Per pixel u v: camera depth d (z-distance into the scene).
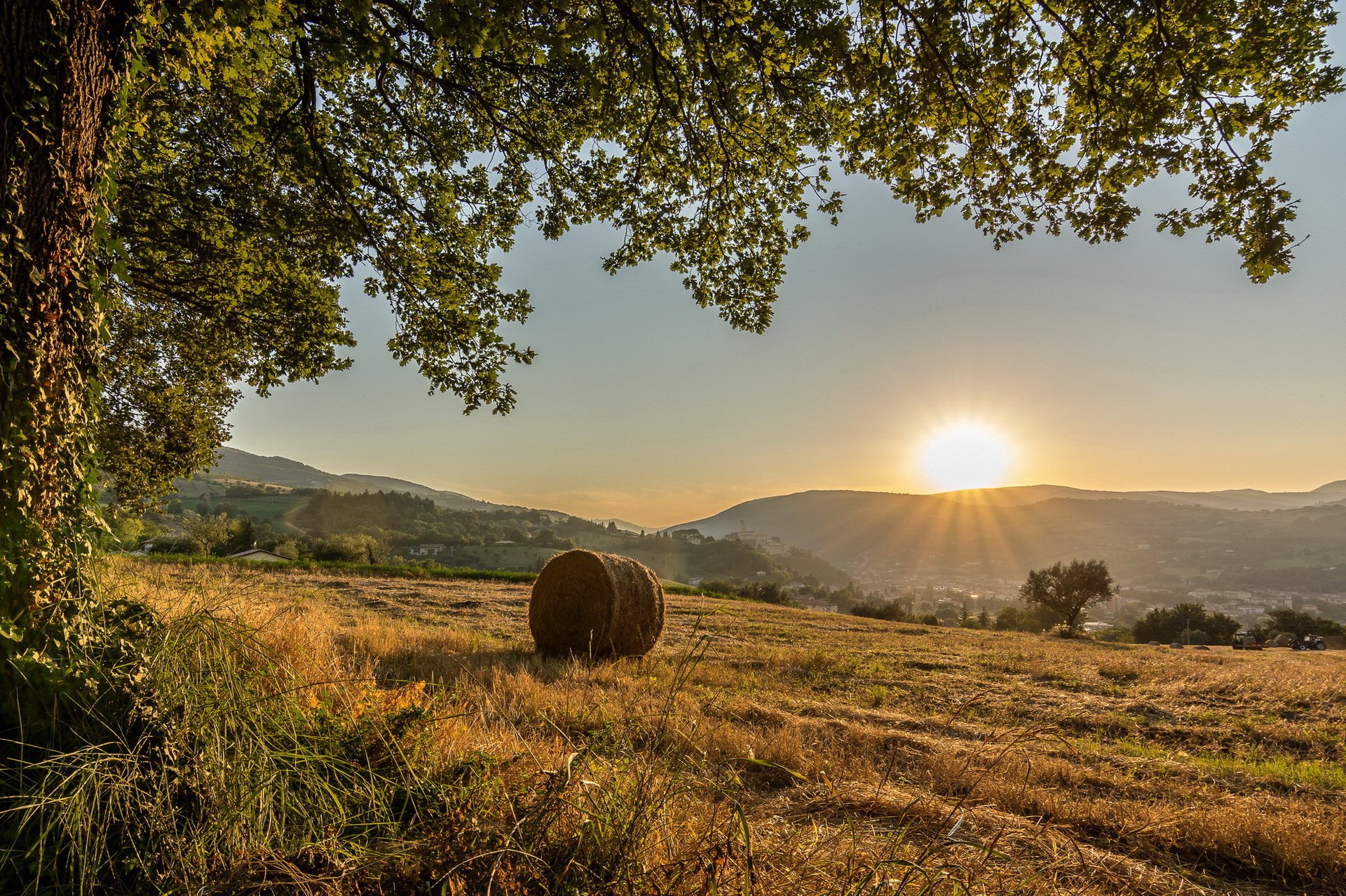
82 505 3.28
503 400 9.68
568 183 8.35
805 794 4.40
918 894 2.54
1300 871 4.02
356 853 2.58
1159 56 4.95
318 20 5.70
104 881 2.33
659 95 6.19
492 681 7.57
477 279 9.27
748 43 5.61
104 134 3.61
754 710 7.64
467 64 7.58
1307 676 13.26
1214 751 7.63
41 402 3.08
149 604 3.96
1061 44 5.61
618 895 2.39
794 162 6.94
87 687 2.83
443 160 8.72
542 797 2.76
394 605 17.41
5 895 2.18
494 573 29.20
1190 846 4.30
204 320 11.98
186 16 4.54
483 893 2.32
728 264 7.82
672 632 17.09
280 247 9.24
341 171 8.24
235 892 2.27
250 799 2.69
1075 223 6.00
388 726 3.52
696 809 3.29
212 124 8.37
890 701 9.80
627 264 8.42
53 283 3.20
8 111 3.07
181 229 9.20
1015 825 3.76
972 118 6.01
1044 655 16.97
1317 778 6.17
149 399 14.19
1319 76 4.77
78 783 2.48
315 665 4.47
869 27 5.49
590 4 5.28
